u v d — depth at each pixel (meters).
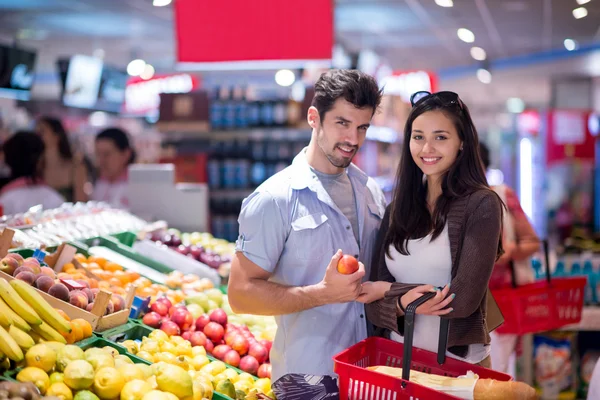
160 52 15.07
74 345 2.22
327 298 2.26
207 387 2.41
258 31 5.13
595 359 4.90
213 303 3.48
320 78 2.40
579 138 12.35
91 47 14.42
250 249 2.38
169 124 6.94
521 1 9.65
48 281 2.50
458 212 2.31
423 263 2.38
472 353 2.39
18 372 2.01
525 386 2.00
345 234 2.50
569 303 3.77
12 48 8.84
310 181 2.46
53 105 13.44
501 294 3.58
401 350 2.38
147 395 2.01
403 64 16.52
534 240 3.77
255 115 6.91
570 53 14.34
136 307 2.96
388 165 9.49
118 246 3.89
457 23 11.48
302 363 2.48
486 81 18.16
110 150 5.77
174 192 5.25
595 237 5.53
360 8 10.31
